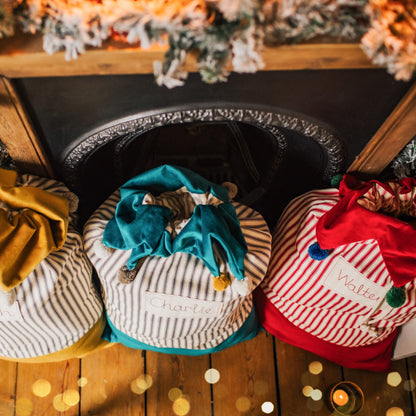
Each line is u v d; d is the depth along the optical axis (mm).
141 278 1204
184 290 1190
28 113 1143
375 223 1183
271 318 1531
